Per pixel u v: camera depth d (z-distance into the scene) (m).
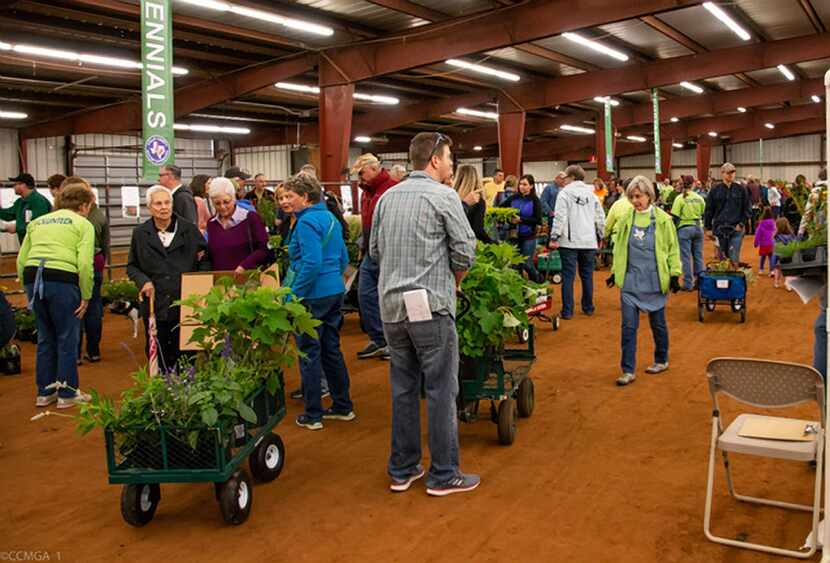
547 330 8.90
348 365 7.39
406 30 16.59
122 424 3.71
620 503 4.04
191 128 28.05
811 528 3.68
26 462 4.94
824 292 4.28
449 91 25.62
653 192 6.39
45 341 6.18
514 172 24.81
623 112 32.12
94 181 27.75
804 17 18.34
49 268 5.90
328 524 3.87
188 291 5.21
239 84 19.36
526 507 4.01
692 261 12.73
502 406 4.94
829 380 3.26
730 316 9.74
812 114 36.38
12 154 25.86
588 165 49.91
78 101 23.25
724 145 46.06
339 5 14.65
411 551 3.55
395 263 4.07
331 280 5.32
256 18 14.74
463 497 4.16
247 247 5.91
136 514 3.84
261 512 4.04
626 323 6.41
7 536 3.83
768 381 3.47
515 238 10.34
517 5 15.18
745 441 3.50
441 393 4.11
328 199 8.24
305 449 5.01
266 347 4.29
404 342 4.16
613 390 6.27
